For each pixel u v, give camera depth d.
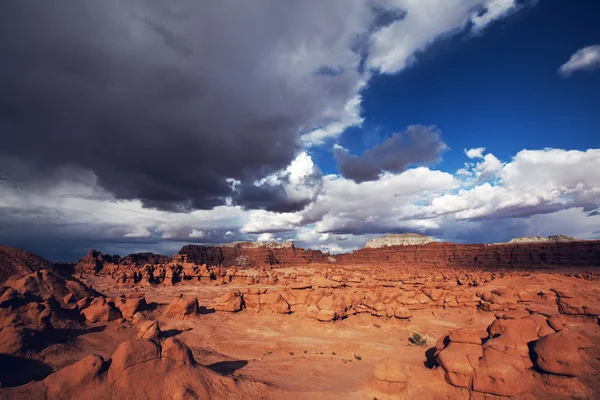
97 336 33.62
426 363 28.14
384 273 126.62
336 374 25.92
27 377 22.48
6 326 27.55
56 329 32.09
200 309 52.66
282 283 106.38
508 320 25.61
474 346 22.19
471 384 19.88
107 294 70.38
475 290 66.19
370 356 31.91
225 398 18.47
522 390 19.05
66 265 123.00
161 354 19.88
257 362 29.20
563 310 40.97
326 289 62.12
